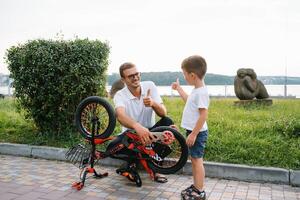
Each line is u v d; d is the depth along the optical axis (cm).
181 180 528
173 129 473
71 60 688
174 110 1040
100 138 500
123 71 499
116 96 509
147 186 498
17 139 716
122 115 484
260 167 532
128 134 490
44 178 522
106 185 497
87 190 473
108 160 600
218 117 879
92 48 695
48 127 725
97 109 540
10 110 1136
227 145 621
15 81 718
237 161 564
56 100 704
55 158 636
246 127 731
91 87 707
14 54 711
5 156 659
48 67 688
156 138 466
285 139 651
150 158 488
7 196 440
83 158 528
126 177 516
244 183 522
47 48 693
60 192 462
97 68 703
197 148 438
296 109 1104
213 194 471
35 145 677
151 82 526
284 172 516
